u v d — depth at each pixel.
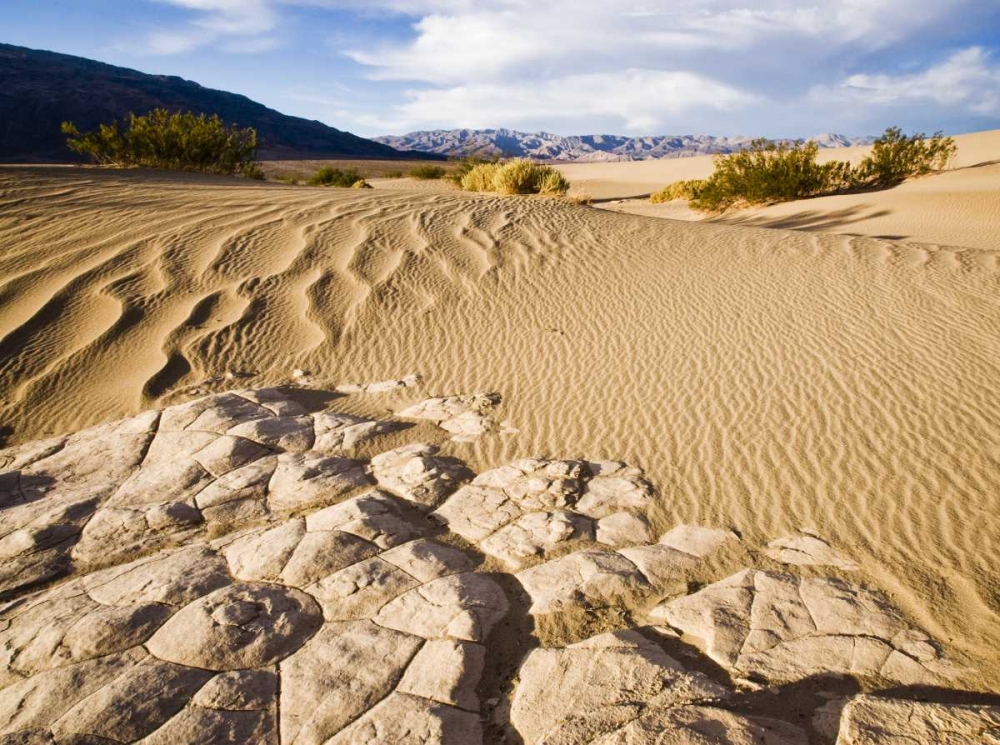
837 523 4.66
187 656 3.64
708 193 25.08
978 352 6.75
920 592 3.92
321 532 4.75
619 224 12.63
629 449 5.95
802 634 3.65
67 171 17.06
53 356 8.03
